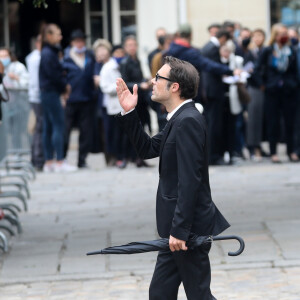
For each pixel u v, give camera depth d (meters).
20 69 29.84
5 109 23.38
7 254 16.47
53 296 13.62
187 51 25.19
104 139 28.67
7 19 37.62
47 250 16.64
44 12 37.56
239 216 19.02
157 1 36.97
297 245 16.06
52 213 20.61
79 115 27.92
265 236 16.92
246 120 28.88
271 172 25.59
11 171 28.56
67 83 27.67
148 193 22.84
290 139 27.70
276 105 27.23
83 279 14.48
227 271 14.62
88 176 26.53
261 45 28.64
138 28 37.25
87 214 20.25
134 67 26.45
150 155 10.48
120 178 25.81
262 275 14.30
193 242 9.73
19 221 18.91
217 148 27.20
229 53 26.05
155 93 10.02
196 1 36.78
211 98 26.28
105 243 16.98
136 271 14.79
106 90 26.91
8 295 13.79
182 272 9.95
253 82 27.53
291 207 19.84
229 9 36.66
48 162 27.92
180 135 9.66
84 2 37.41
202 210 9.80
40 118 28.14
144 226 18.45
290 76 26.95
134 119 10.37
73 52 27.64
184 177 9.58
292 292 13.35
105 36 37.47
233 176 25.05
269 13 36.62
